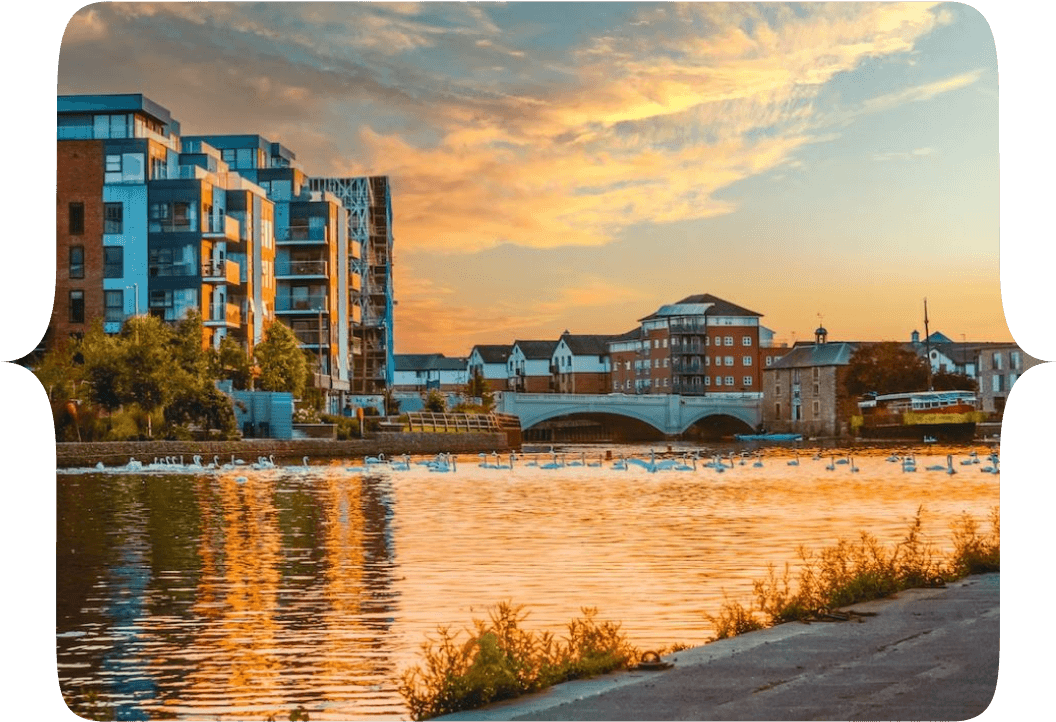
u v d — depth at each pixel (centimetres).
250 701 1748
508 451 11481
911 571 2066
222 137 10862
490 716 1329
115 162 8425
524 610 2388
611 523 4256
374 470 7956
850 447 11356
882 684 1379
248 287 9488
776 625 1786
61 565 3098
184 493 5541
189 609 2442
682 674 1458
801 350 13062
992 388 10681
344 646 2081
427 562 3142
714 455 10319
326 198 10650
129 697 1777
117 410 7469
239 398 8700
